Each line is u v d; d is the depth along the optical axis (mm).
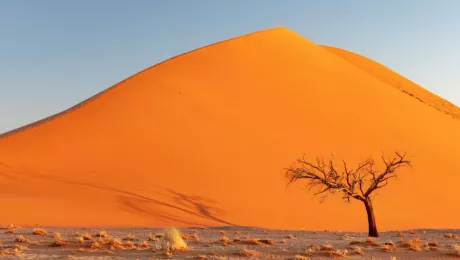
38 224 46656
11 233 38312
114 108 76312
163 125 72750
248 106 80750
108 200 54406
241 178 63125
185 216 52781
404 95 102875
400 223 58219
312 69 98625
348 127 79938
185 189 59625
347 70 103875
